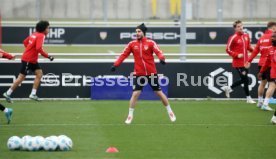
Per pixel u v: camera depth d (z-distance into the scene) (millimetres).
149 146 36969
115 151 35188
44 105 54344
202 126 44062
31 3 135250
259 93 53156
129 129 42688
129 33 98688
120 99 58125
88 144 37312
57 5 136625
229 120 46656
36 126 43594
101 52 93188
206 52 92625
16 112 50000
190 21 122312
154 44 43688
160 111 51062
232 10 133625
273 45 46531
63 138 35500
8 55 49000
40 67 57656
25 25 96812
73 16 136875
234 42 54500
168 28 99375
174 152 35281
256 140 39000
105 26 98438
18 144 35094
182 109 52344
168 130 42406
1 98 57469
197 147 36750
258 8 131125
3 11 134375
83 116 48188
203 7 134000
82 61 57969
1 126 43500
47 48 97562
